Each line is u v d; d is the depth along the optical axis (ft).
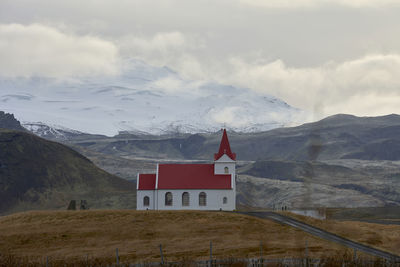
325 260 467.93
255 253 541.75
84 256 566.77
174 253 567.18
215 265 472.85
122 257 555.28
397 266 444.55
